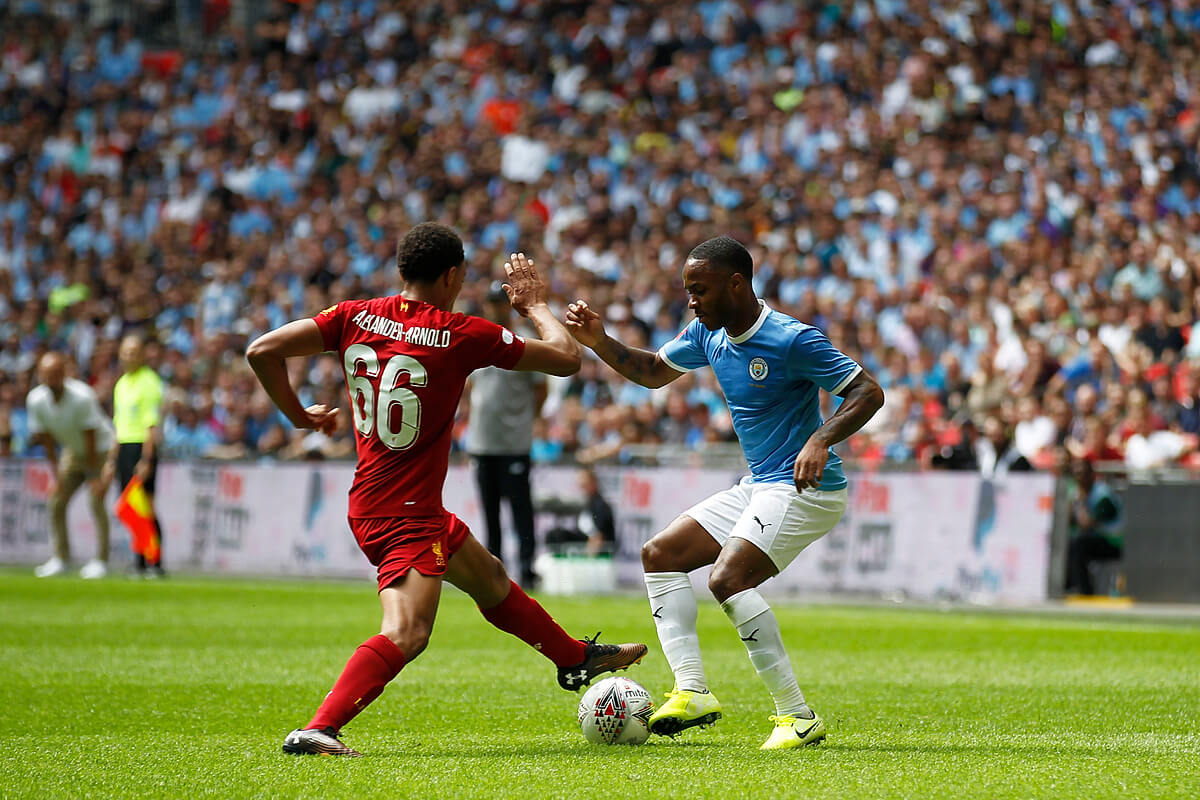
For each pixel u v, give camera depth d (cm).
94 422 6431
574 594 5672
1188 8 8288
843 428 1922
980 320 6462
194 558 7194
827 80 8794
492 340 1919
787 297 7294
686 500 5938
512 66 10150
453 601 5309
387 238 8994
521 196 8781
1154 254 6512
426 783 1628
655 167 8694
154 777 1692
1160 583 5191
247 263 9256
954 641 3756
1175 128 7512
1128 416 5575
